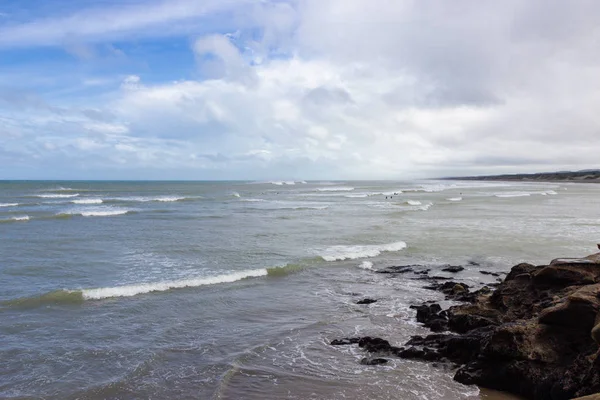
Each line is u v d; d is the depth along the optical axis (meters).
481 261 19.97
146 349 9.89
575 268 11.06
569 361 7.69
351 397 7.87
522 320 9.49
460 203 57.41
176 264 18.75
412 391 8.11
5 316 11.94
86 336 10.63
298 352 9.91
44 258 19.69
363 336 10.91
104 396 7.84
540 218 37.09
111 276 16.56
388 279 16.77
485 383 8.30
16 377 8.47
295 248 22.66
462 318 10.86
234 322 11.88
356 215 40.56
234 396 7.88
